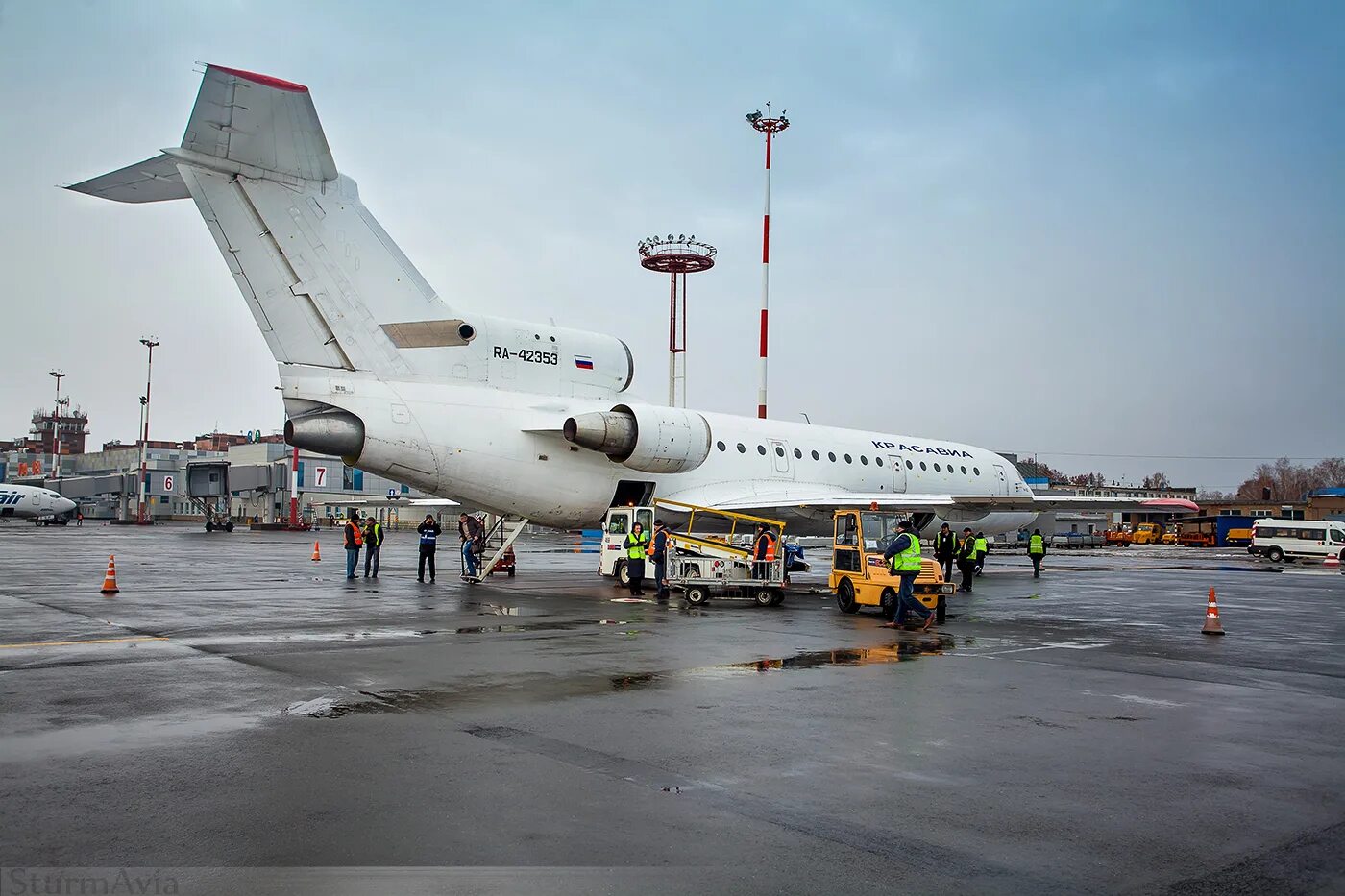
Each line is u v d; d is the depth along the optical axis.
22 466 134.00
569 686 9.32
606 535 21.53
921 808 5.76
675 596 19.22
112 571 18.16
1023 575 30.41
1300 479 152.88
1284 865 4.96
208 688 8.88
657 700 8.70
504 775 6.22
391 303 18.83
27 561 28.48
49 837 4.98
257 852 4.84
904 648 12.57
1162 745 7.41
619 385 22.70
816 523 24.69
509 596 18.73
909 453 29.28
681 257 49.03
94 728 7.27
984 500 21.89
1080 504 22.05
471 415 19.58
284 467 79.25
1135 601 20.62
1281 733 7.90
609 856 4.87
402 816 5.39
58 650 11.02
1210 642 13.70
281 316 17.45
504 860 4.79
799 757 6.84
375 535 23.11
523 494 20.58
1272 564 42.38
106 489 96.62
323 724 7.52
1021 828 5.44
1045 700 9.12
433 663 10.54
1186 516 76.69
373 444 18.33
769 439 25.17
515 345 20.81
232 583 21.11
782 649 12.22
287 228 17.30
